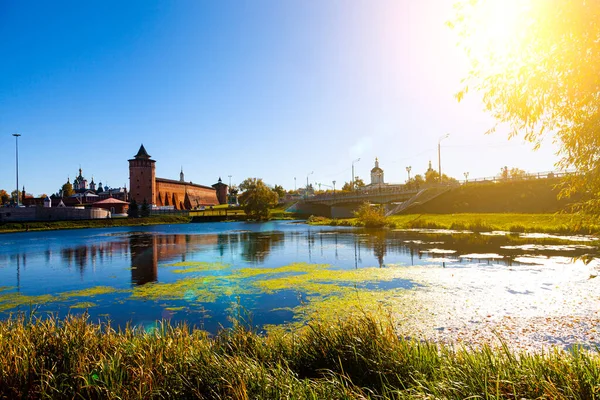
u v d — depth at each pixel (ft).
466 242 93.15
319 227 186.60
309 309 38.42
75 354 19.63
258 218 294.87
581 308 35.24
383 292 44.37
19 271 70.38
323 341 20.31
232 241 121.60
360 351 18.95
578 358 16.01
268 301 42.57
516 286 44.83
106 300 45.93
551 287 43.88
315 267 65.16
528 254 70.18
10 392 16.46
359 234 131.95
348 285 49.16
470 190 202.08
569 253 70.69
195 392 15.87
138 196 363.15
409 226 152.05
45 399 15.92
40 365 18.45
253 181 305.53
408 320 33.12
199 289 50.19
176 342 20.86
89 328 23.09
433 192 217.36
